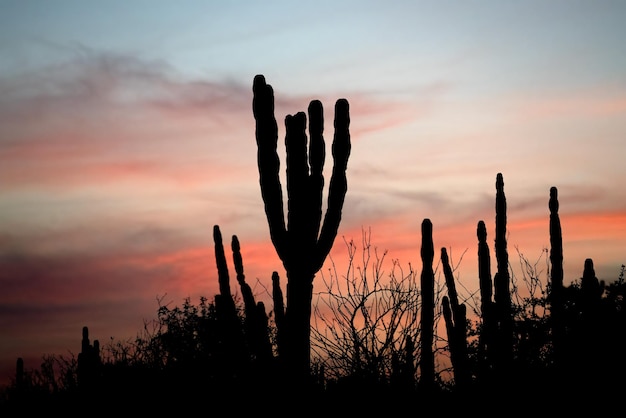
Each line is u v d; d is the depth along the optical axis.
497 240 16.33
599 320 14.94
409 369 13.11
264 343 14.77
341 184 13.60
